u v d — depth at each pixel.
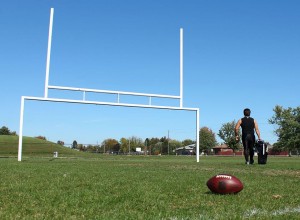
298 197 3.78
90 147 51.31
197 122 15.35
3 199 3.45
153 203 3.32
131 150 77.12
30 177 5.58
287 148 60.94
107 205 3.21
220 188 3.85
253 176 6.31
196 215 2.80
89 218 2.67
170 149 77.19
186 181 5.25
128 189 4.25
